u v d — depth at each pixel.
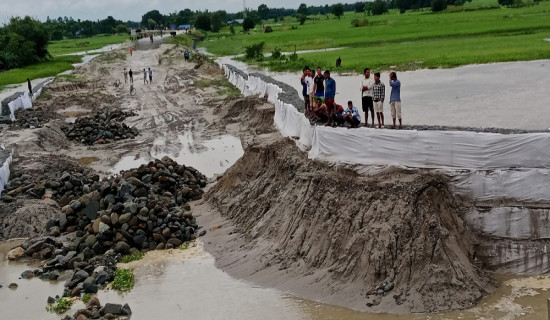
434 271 12.48
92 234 17.50
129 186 18.91
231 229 17.61
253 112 33.56
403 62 49.59
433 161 14.51
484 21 95.00
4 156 24.77
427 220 13.23
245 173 19.98
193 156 27.61
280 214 16.55
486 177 13.99
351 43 78.50
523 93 30.66
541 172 13.66
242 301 13.30
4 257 17.45
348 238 13.91
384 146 15.03
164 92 51.38
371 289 12.70
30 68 73.94
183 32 145.12
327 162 16.14
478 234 13.84
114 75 65.19
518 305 11.97
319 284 13.40
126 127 34.03
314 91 20.64
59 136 32.12
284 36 108.81
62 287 15.12
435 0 149.50
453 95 32.06
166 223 17.72
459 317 11.68
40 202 20.38
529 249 13.43
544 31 70.12
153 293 14.16
